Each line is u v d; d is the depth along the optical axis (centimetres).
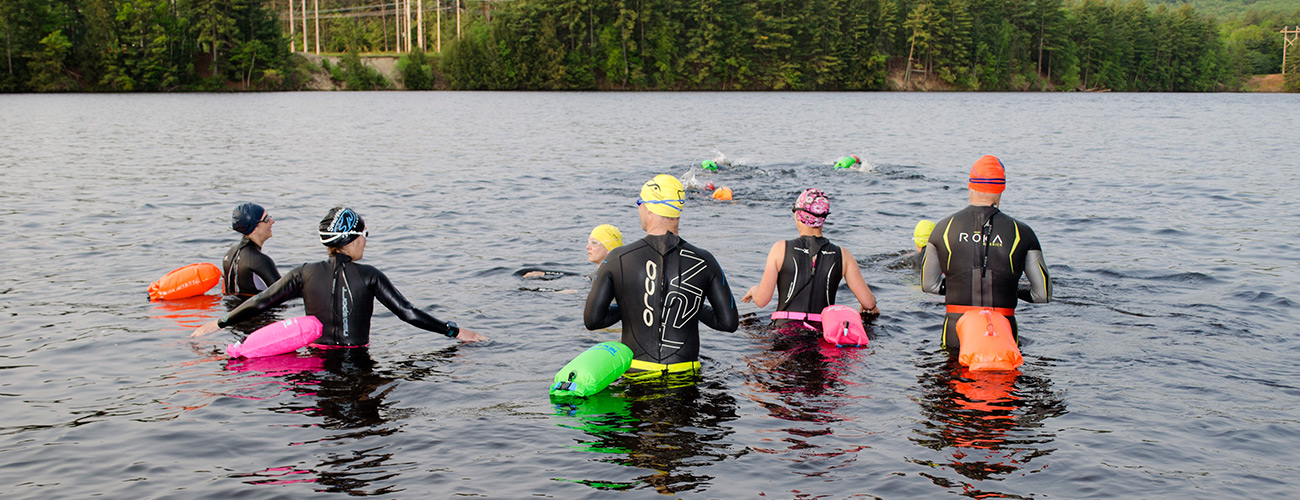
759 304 735
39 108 5231
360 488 416
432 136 3194
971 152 2673
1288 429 489
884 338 691
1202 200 1541
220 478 427
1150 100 8419
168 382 573
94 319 732
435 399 543
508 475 430
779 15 10662
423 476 429
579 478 427
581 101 7144
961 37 11231
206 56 9081
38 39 8081
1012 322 659
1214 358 625
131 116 4447
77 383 569
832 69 10750
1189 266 967
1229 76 13638
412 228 1219
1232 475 430
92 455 454
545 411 521
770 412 521
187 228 1204
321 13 15250
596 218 1328
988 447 467
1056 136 3378
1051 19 12012
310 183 1764
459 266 967
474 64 9950
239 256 826
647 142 3044
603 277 602
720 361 627
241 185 1723
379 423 502
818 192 725
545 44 10088
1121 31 12794
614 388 564
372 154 2453
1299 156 2431
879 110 5900
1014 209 1439
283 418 509
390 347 657
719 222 1302
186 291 811
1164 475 430
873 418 511
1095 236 1178
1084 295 829
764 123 4341
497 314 757
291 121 4106
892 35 11069
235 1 8819
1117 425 497
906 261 988
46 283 865
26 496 405
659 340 599
